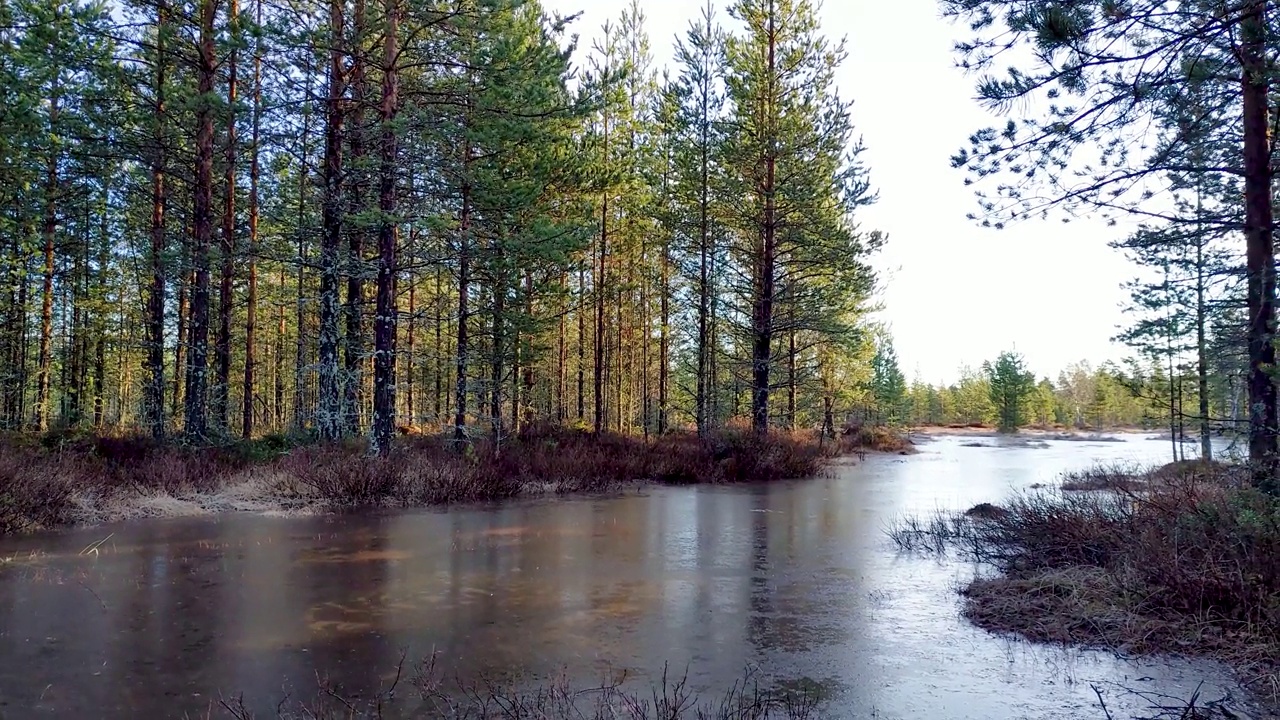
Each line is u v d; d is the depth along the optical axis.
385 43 14.80
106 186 19.06
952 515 12.53
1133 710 4.50
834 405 34.06
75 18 13.20
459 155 16.61
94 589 7.04
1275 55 5.79
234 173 18.41
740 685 4.89
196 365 15.00
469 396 22.12
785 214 21.55
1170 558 6.40
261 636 5.76
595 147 22.84
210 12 14.41
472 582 7.59
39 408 20.03
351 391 18.17
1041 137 6.03
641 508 13.26
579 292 25.38
